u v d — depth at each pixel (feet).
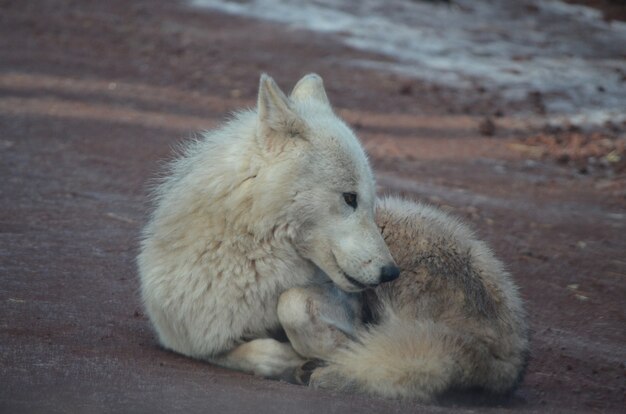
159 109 77.56
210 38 105.50
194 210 27.58
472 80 101.04
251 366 26.89
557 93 98.94
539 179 68.13
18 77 83.76
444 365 25.70
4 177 54.39
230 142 27.96
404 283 29.04
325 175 26.76
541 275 45.29
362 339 26.76
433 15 128.47
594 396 29.89
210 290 27.14
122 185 54.90
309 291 27.50
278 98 26.76
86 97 79.25
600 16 141.28
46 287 35.29
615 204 62.64
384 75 98.94
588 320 39.47
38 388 22.30
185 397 22.52
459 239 30.01
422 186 60.90
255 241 26.96
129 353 27.61
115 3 116.26
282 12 119.75
